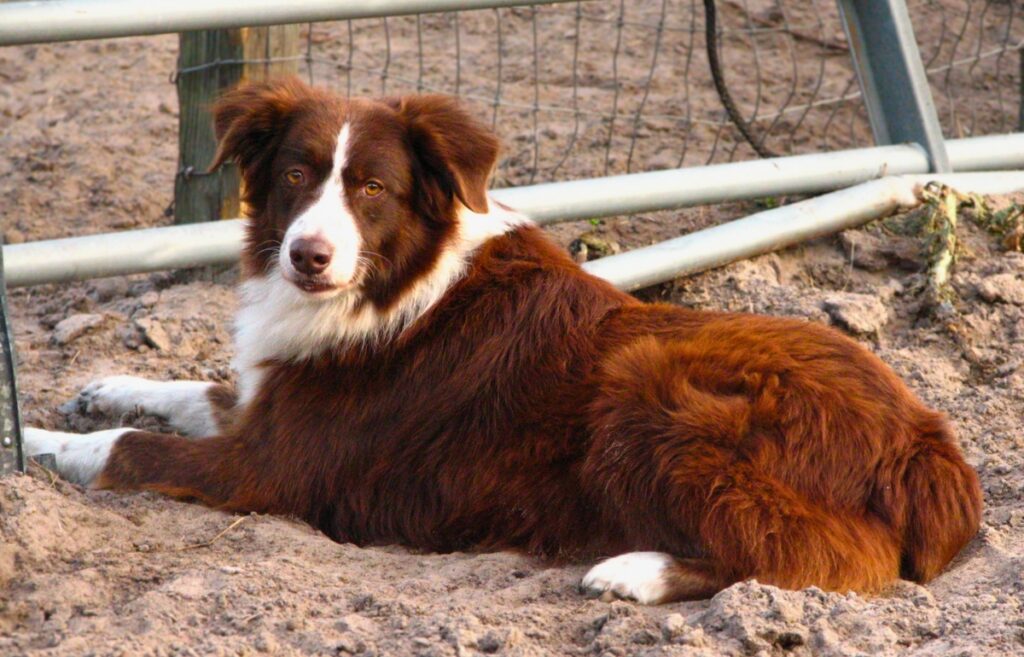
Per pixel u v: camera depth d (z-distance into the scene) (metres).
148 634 4.41
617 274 7.57
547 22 12.62
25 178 9.82
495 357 5.62
